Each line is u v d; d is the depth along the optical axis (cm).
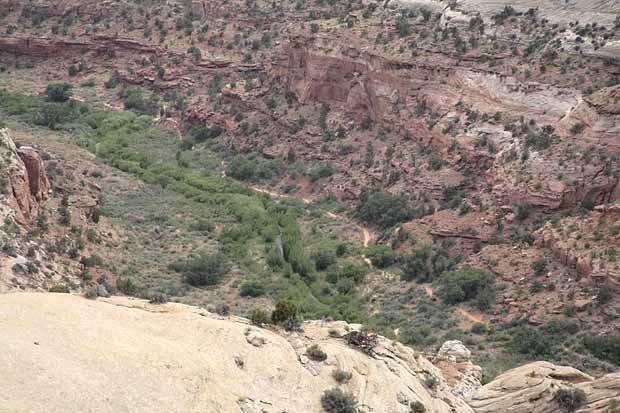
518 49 13838
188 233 11350
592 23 13988
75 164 13112
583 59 13025
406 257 10862
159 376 3491
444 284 9856
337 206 13275
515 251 10025
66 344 3397
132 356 3509
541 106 12294
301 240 11831
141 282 8925
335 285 10338
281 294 9388
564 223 9862
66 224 9100
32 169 8975
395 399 4275
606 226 9394
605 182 10394
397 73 14225
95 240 9438
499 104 12744
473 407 5188
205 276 9656
